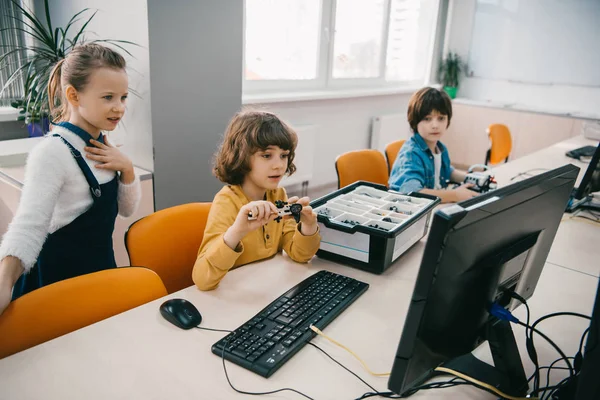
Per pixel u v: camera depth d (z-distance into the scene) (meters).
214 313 1.04
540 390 0.86
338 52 3.94
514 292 0.87
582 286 1.29
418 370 0.70
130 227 1.32
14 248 1.06
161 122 2.30
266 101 3.20
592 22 4.32
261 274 1.25
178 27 2.25
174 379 0.83
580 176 2.42
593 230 1.75
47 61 2.48
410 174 2.04
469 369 0.92
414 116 2.13
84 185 1.33
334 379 0.85
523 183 0.77
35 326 0.95
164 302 1.03
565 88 4.63
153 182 2.35
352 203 1.50
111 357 0.88
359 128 4.28
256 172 1.31
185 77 2.35
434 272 0.61
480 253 0.70
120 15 2.24
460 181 2.41
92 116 1.32
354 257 1.31
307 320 1.01
